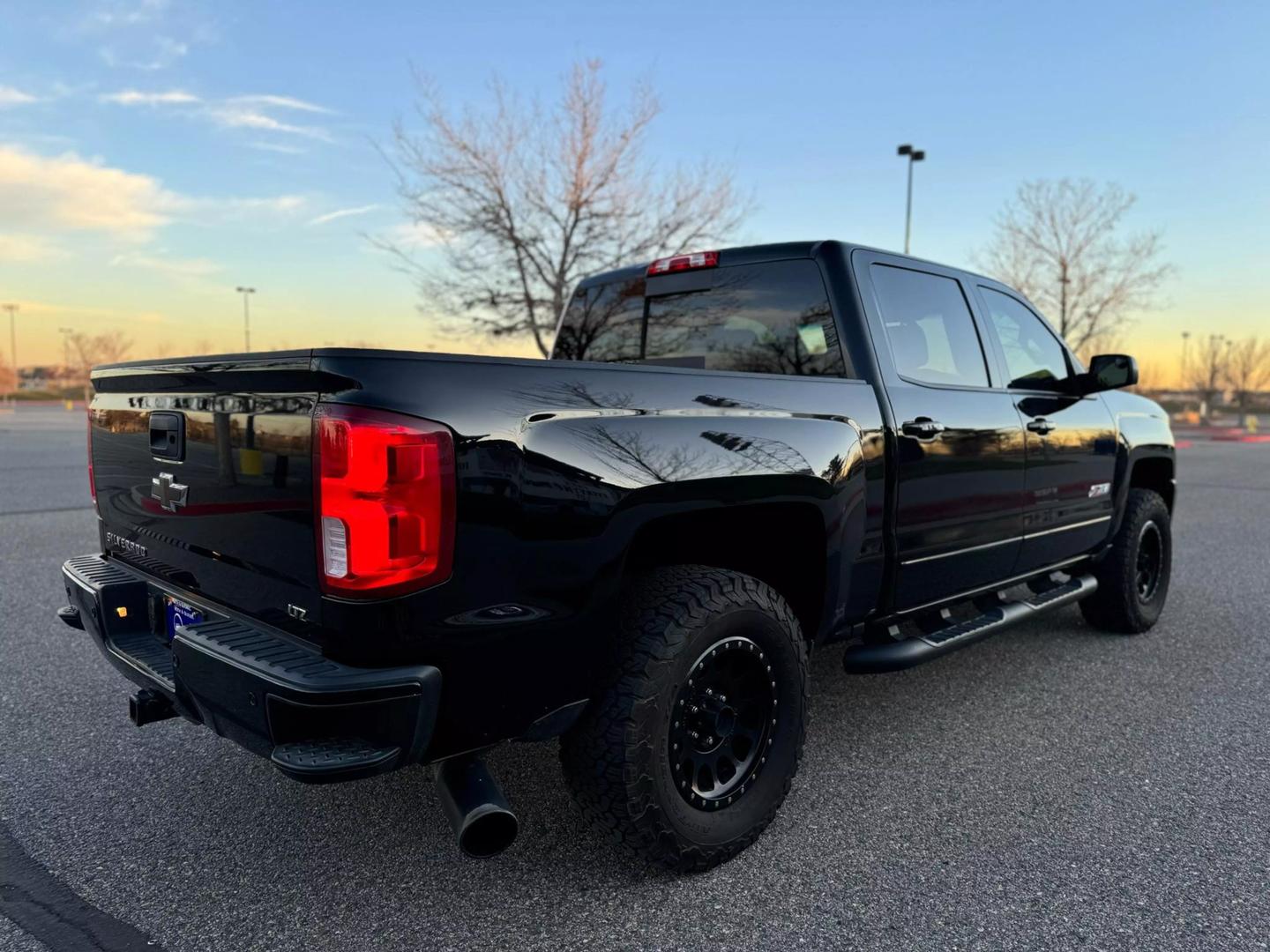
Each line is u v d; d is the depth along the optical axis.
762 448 2.65
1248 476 15.73
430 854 2.66
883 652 3.26
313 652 2.07
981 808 2.96
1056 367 4.50
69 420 36.28
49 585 5.98
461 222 13.42
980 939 2.24
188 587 2.56
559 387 2.24
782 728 2.71
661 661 2.34
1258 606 5.82
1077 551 4.48
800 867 2.59
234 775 3.21
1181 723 3.74
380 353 1.97
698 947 2.21
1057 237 28.31
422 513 1.96
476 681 2.09
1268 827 2.83
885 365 3.28
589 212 13.48
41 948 2.21
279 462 2.10
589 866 2.59
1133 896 2.44
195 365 2.34
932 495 3.36
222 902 2.41
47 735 3.55
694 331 3.86
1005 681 4.28
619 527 2.29
